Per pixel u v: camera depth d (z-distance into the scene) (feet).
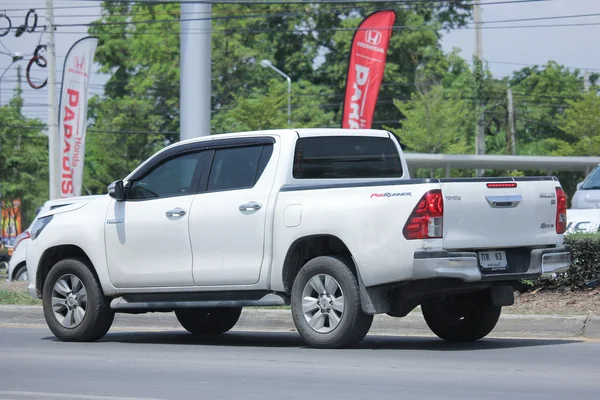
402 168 83.46
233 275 77.15
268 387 56.29
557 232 75.31
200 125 177.68
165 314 101.71
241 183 78.23
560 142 408.67
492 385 55.88
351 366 64.90
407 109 413.59
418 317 88.43
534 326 84.94
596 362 66.13
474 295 78.84
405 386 55.83
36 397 54.13
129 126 441.27
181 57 178.81
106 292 84.28
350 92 189.37
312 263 73.67
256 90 439.22
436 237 68.44
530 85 476.95
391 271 69.31
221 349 77.66
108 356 73.51
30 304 112.37
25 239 149.69
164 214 81.00
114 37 461.37
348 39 441.68
